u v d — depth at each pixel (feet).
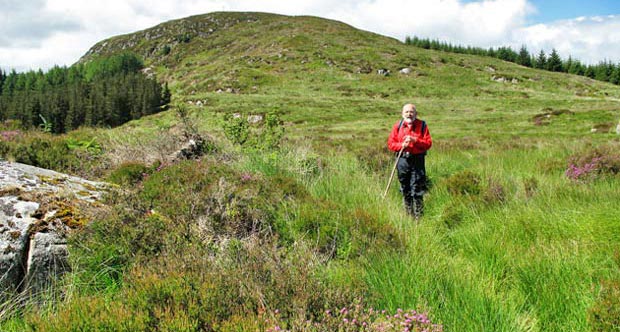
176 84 446.19
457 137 127.54
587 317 9.82
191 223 14.88
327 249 15.10
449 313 10.05
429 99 307.37
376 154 34.09
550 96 311.88
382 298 10.76
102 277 11.87
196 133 32.42
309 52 440.04
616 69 465.06
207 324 8.91
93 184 17.34
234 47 557.33
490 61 440.86
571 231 14.84
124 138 33.19
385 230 15.61
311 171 26.94
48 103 339.77
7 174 14.97
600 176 24.54
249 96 318.45
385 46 466.70
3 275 11.10
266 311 9.56
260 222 16.48
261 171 25.54
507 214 17.13
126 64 620.08
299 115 237.04
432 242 15.43
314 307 9.66
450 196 21.72
